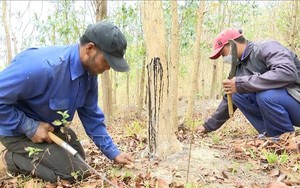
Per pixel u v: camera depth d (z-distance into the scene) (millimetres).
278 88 3525
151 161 2920
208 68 11320
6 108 2475
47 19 6652
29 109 2643
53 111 2611
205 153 3045
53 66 2449
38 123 2607
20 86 2430
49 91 2512
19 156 2746
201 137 3979
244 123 5285
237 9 8305
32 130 2580
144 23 2850
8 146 2746
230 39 3576
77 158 2607
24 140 2711
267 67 3588
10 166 2805
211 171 2729
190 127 4734
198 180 2586
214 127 4066
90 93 2805
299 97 3518
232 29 3717
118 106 10133
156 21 2793
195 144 3330
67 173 2691
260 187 2471
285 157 2861
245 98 3877
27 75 2414
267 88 3508
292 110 3559
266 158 2904
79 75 2508
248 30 9227
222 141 3742
